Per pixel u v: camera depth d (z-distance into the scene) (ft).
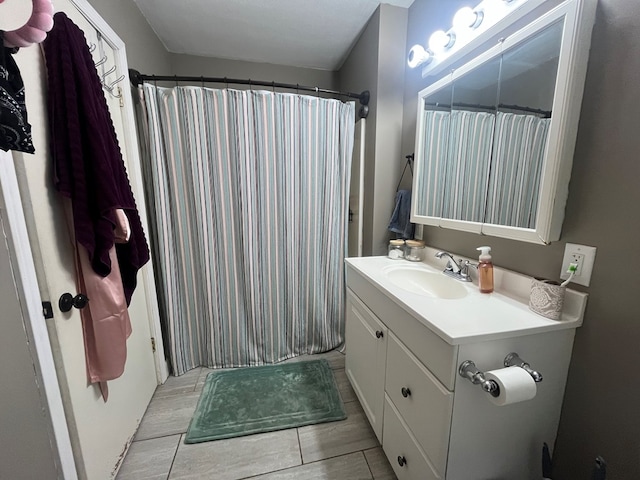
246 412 4.73
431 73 4.60
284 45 6.56
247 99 5.16
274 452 4.03
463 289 3.62
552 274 2.92
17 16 2.09
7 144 1.75
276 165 5.54
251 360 6.12
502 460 2.79
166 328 5.63
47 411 2.68
